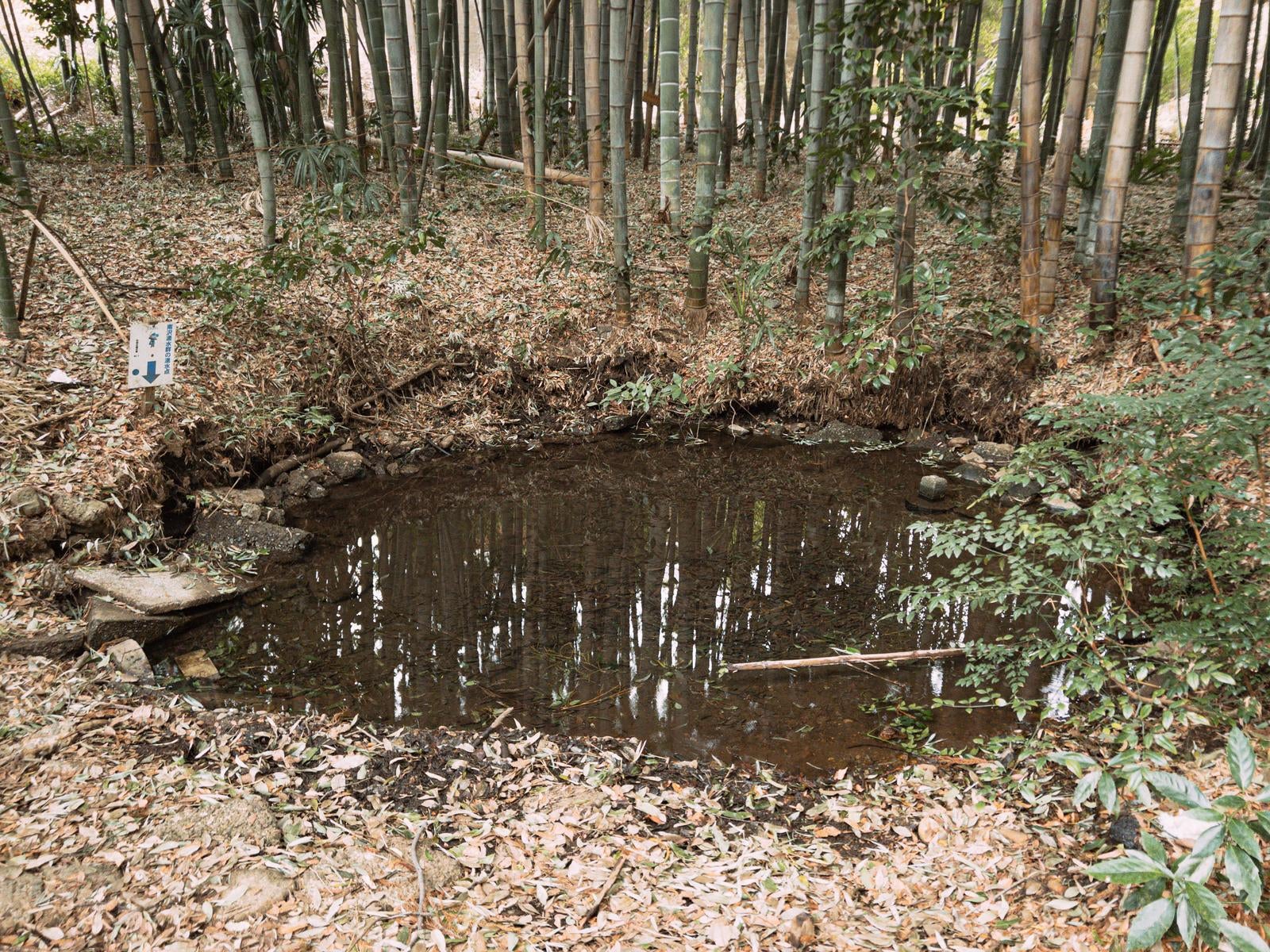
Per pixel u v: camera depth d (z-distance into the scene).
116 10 8.77
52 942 2.19
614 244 7.75
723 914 2.42
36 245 6.90
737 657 4.07
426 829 2.75
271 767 3.04
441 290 7.85
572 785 3.05
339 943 2.23
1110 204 6.21
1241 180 9.76
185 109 9.16
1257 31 9.51
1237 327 3.03
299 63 9.20
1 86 6.10
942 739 3.44
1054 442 3.30
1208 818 2.04
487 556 5.20
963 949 2.28
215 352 6.25
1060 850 2.66
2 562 4.09
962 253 8.32
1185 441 3.05
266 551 5.00
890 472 6.68
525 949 2.26
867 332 6.57
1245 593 2.97
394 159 8.63
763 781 3.16
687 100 12.28
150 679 3.62
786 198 10.28
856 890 2.55
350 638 4.18
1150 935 1.95
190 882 2.41
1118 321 6.55
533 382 7.52
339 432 6.67
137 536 4.61
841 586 4.80
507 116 10.19
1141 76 5.82
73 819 2.65
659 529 5.65
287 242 7.15
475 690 3.76
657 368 7.72
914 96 5.80
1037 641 4.08
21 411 4.90
